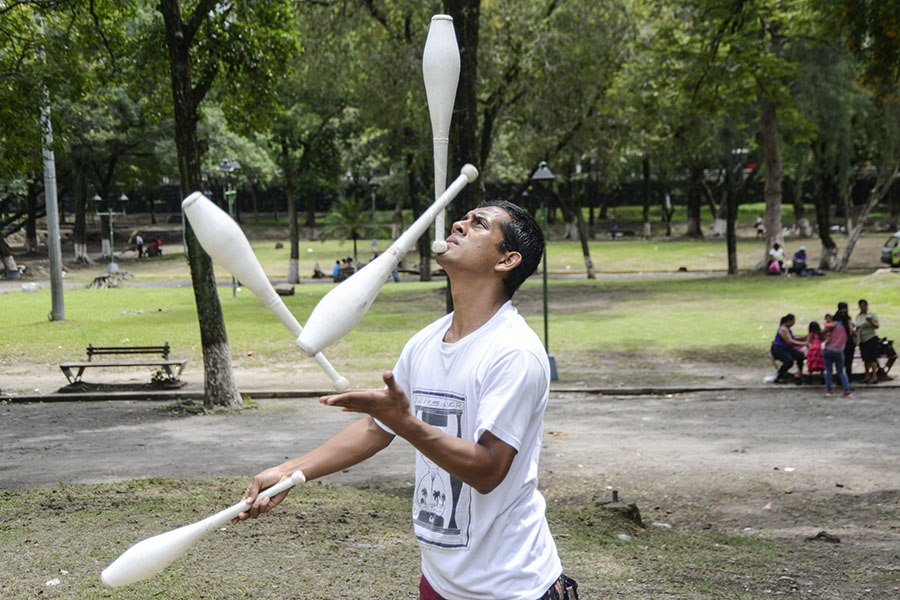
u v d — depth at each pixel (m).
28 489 8.05
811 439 11.72
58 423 13.52
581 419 13.59
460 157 12.05
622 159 32.75
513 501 2.29
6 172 16.58
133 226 79.06
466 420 2.28
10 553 5.52
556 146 28.36
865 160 46.41
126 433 12.56
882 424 12.80
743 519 7.86
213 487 7.78
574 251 58.53
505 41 25.78
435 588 2.37
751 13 23.28
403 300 32.81
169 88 16.70
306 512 6.87
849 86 36.50
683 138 37.50
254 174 50.16
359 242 67.25
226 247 1.65
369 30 26.94
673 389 16.28
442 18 2.10
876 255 50.53
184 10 15.58
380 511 7.13
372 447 2.43
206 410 14.52
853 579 5.84
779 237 39.59
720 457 10.52
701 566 6.06
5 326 25.75
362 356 20.73
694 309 28.62
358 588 5.03
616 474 9.59
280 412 14.52
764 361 19.19
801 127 37.62
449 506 2.31
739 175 43.88
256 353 21.16
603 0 25.02
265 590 4.92
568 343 22.12
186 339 22.98
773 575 5.92
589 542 6.56
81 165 54.41
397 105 26.89
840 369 15.58
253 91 16.25
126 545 5.73
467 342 2.31
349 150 41.25
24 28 16.77
